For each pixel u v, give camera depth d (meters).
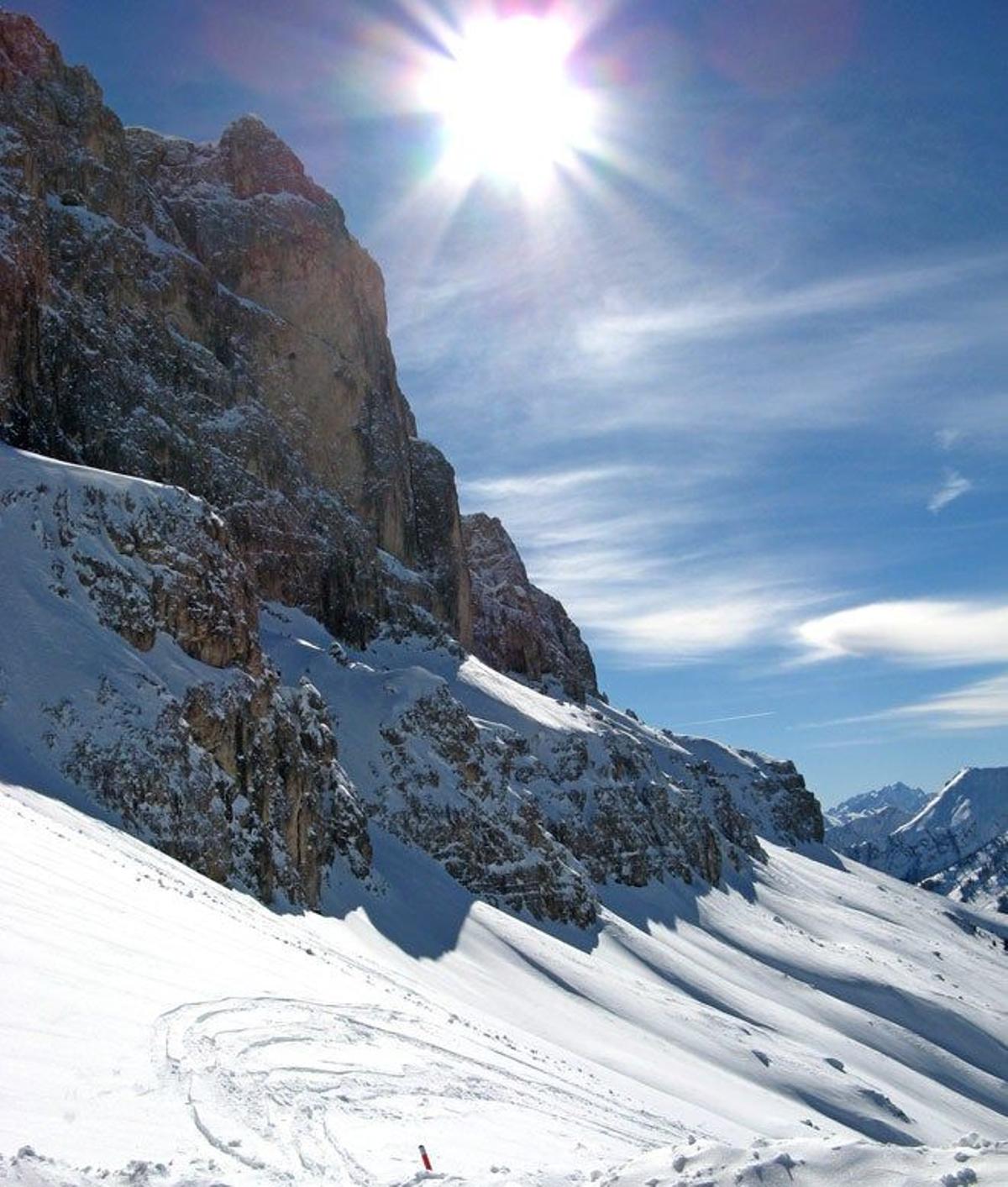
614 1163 18.66
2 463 54.22
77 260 87.31
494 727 101.50
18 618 46.94
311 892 54.50
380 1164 14.47
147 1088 14.89
